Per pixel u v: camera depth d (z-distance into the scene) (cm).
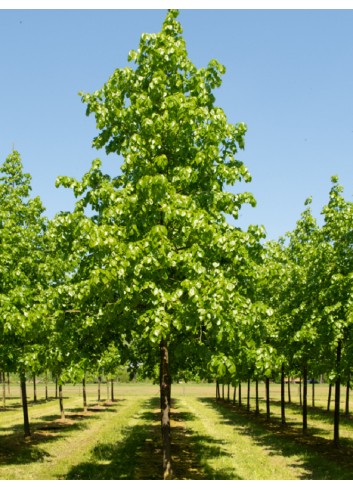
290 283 1455
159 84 855
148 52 917
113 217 762
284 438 1606
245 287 823
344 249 1219
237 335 750
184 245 773
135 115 887
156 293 648
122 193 812
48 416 2530
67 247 866
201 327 754
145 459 1160
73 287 774
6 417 2525
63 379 767
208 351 721
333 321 1065
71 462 1148
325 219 1300
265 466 1096
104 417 2411
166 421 848
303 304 1267
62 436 1678
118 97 920
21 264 1227
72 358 795
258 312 734
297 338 1158
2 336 937
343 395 4612
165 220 732
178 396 4647
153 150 823
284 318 1422
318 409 2978
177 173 834
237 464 1116
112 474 978
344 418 2398
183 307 668
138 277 681
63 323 807
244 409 3053
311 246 1533
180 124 841
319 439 1570
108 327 857
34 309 844
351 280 1077
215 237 702
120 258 651
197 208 764
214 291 651
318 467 1082
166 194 725
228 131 902
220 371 676
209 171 888
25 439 1585
